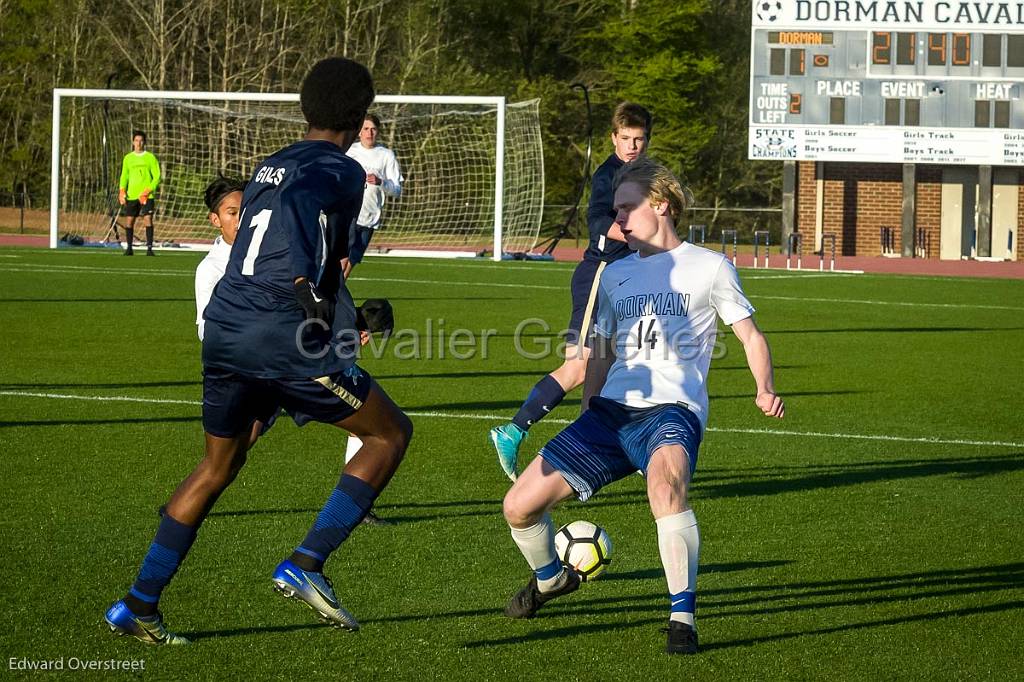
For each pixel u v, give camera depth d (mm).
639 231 11125
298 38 107250
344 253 10164
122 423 20516
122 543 13359
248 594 11758
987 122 74062
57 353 29094
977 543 14000
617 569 12898
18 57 105312
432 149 88562
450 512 15148
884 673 9945
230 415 10258
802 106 74875
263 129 86375
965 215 84250
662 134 108562
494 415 22250
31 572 12250
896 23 73688
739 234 110312
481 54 118250
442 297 45125
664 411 10625
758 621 11227
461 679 9695
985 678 9867
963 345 34469
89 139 83000
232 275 10055
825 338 36000
